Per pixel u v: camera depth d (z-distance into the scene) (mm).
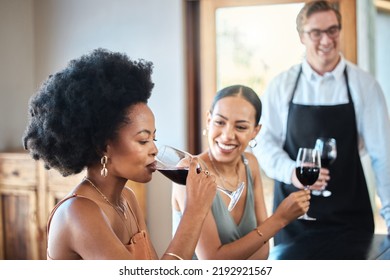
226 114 1750
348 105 3041
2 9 3998
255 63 3803
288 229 2850
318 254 1957
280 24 3730
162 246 3943
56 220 1107
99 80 1129
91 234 1062
